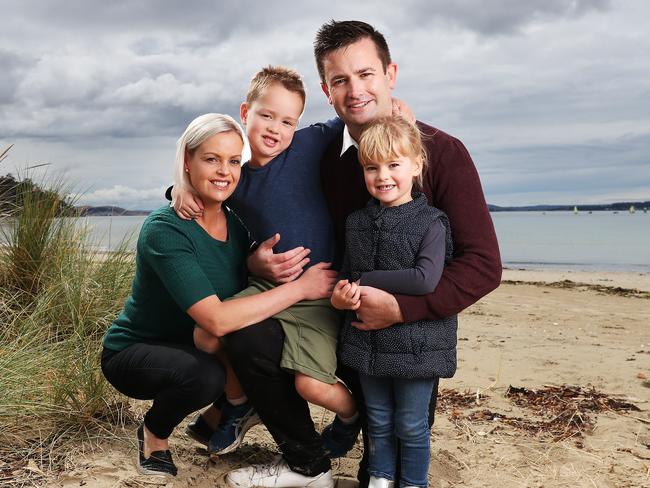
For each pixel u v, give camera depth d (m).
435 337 2.44
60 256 4.63
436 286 2.42
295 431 2.63
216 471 2.82
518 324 6.93
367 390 2.59
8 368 3.21
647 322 7.24
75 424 3.07
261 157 2.71
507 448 3.33
